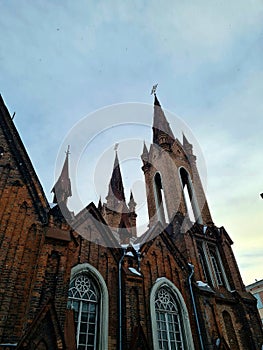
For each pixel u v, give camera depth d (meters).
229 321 17.91
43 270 10.89
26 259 11.28
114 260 15.71
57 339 9.17
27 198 12.86
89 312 13.39
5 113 14.65
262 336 18.06
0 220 11.63
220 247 22.42
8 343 9.12
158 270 17.11
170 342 14.64
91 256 15.00
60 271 11.17
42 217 12.73
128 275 14.95
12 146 13.95
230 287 20.31
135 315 13.88
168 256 18.23
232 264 21.66
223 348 14.93
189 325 15.63
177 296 16.55
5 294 10.08
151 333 14.02
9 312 9.80
